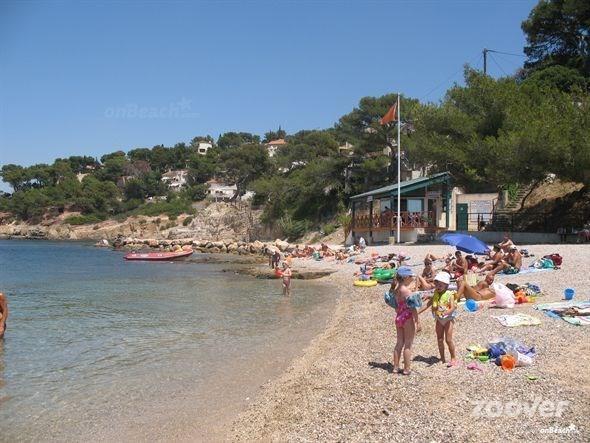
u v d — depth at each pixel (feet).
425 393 27.02
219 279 98.17
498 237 115.14
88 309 61.77
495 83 118.11
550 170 99.50
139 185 425.28
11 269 127.65
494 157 105.50
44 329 49.55
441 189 135.44
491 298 47.16
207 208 289.74
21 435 25.05
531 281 56.08
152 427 25.91
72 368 36.14
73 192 422.41
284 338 45.32
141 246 249.75
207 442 24.12
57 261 159.33
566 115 101.50
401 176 193.67
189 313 58.49
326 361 35.42
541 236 107.04
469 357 32.17
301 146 284.61
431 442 21.53
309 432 23.66
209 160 463.01
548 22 167.63
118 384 32.60
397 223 124.88
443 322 30.83
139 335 46.70
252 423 25.80
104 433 25.25
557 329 36.88
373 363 33.76
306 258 132.77
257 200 276.41
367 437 22.49
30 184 485.97
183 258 161.79
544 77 150.10
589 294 47.75
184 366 36.55
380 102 205.16
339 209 212.43
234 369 35.78
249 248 188.96
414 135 132.46
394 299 31.09
